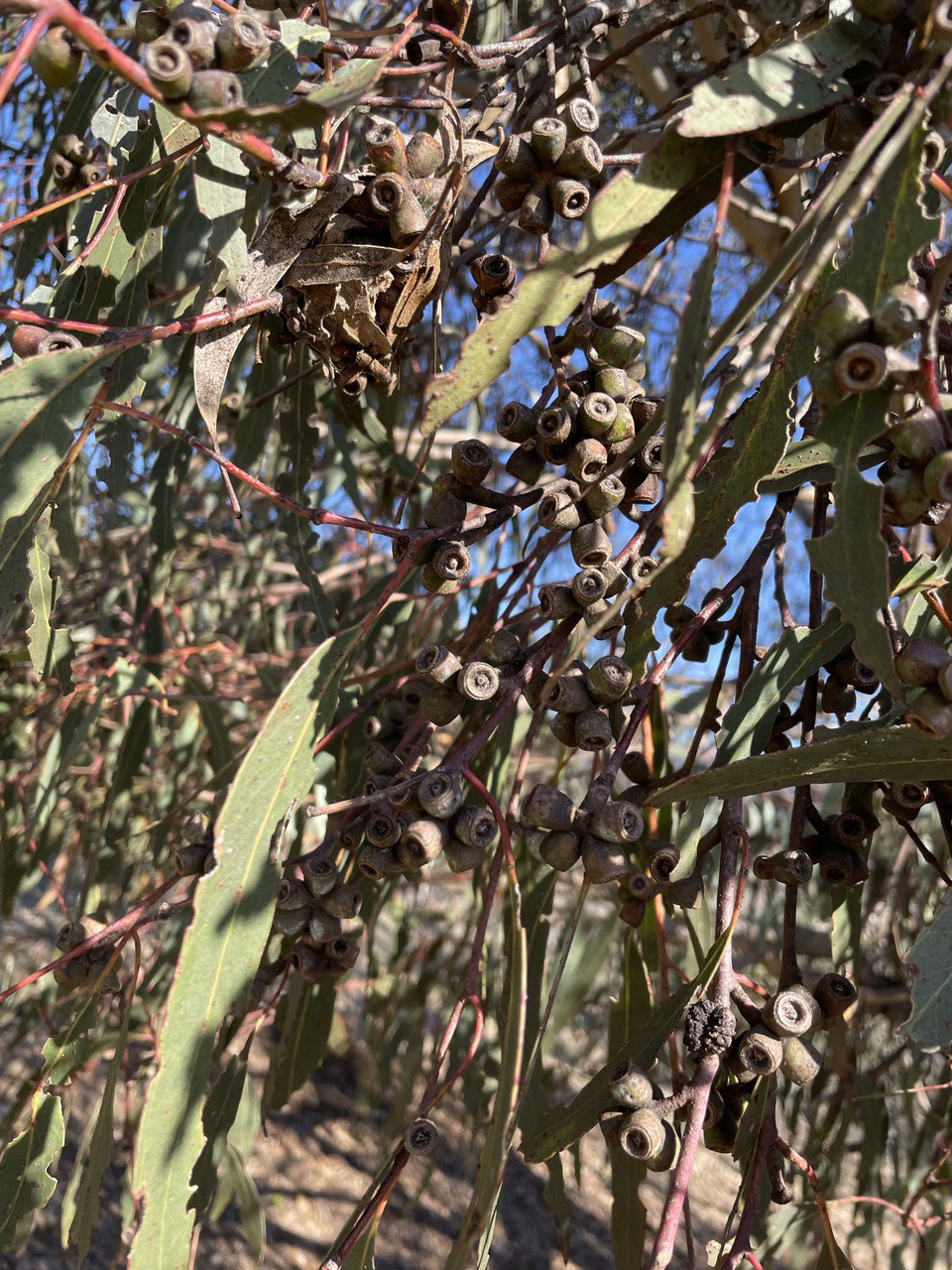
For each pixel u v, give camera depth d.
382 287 0.26
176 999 0.23
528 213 0.24
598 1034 0.91
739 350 0.29
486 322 0.19
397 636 0.50
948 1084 0.35
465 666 0.25
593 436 0.24
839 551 0.17
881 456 0.23
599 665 0.24
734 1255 0.22
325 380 0.44
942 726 0.18
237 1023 0.34
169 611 0.81
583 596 0.25
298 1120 1.26
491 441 0.73
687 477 0.16
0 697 0.71
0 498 0.22
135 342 0.23
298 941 0.28
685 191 0.21
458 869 0.24
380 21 0.36
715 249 0.17
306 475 0.42
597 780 0.23
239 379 0.53
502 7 0.46
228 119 0.17
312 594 0.41
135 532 0.74
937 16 0.16
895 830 0.64
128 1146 0.41
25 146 0.51
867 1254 0.84
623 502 0.26
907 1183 0.57
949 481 0.16
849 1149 0.55
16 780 0.63
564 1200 0.40
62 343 0.23
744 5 0.30
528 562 0.29
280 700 0.25
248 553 0.72
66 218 0.38
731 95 0.17
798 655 0.26
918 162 0.16
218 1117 0.33
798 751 0.22
